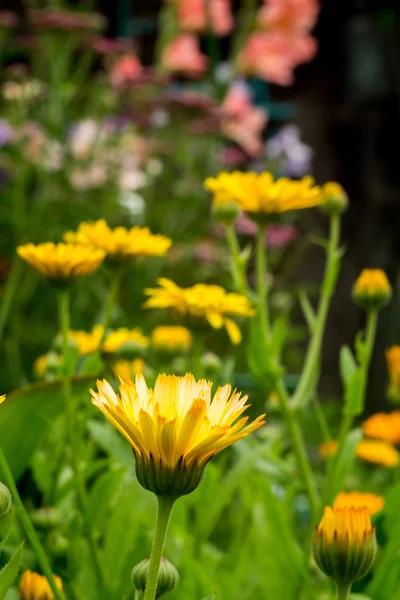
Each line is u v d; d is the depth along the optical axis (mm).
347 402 892
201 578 818
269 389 926
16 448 866
